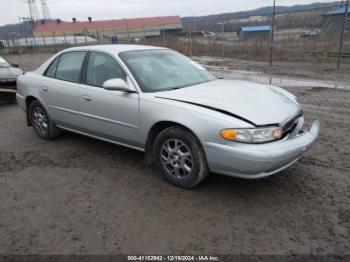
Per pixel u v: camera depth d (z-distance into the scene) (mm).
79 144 5555
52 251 2945
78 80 4906
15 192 4008
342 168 4367
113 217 3418
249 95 3947
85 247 2979
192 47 24062
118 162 4781
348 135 5629
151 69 4512
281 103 3877
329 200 3621
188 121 3619
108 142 5039
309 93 9062
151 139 4129
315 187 3900
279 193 3789
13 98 8984
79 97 4801
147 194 3852
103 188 4031
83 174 4430
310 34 22078
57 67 5355
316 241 2979
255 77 12141
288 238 3025
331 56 17109
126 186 4062
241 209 3494
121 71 4398
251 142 3330
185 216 3396
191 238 3059
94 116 4668
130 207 3592
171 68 4738
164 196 3795
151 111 3945
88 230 3217
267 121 3414
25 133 6305
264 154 3275
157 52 5000
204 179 4098
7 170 4633
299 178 4121
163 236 3096
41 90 5457
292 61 16797
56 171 4551
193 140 3672
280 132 3457
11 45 47531
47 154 5172
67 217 3447
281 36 23094
